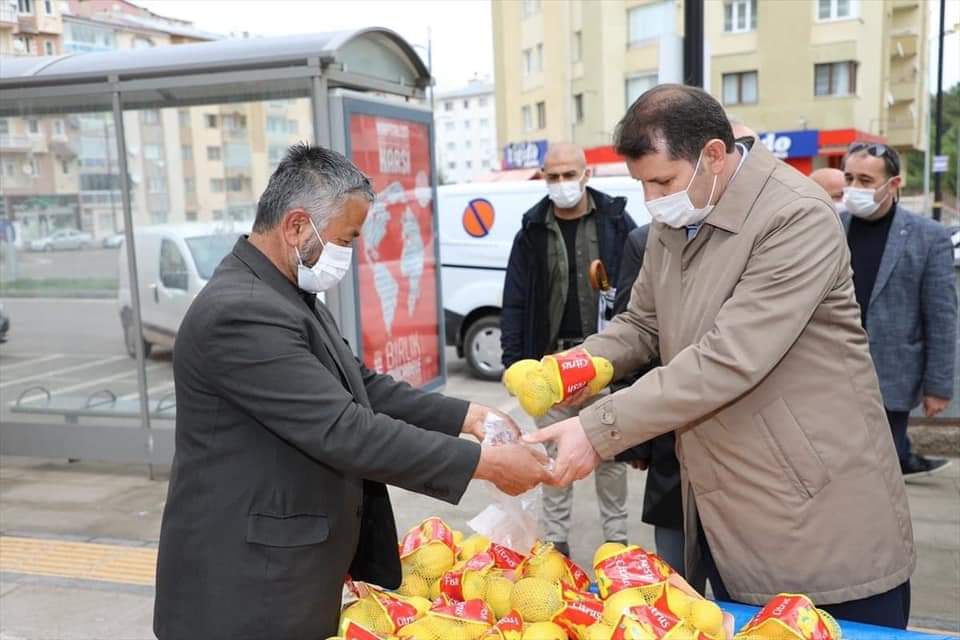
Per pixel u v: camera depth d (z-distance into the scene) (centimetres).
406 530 451
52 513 483
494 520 223
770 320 185
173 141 575
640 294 245
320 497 179
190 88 497
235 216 584
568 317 379
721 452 200
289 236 178
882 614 201
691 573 227
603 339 241
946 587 363
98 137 557
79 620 354
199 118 568
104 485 532
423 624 179
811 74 2416
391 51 552
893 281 388
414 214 595
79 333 572
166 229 566
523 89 2941
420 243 607
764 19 2420
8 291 578
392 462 174
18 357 582
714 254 198
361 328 524
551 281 378
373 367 549
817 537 194
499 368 824
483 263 812
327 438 168
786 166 200
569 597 190
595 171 1172
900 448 414
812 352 193
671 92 190
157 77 493
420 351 614
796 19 2386
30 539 444
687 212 195
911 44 2655
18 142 563
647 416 192
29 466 577
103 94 509
